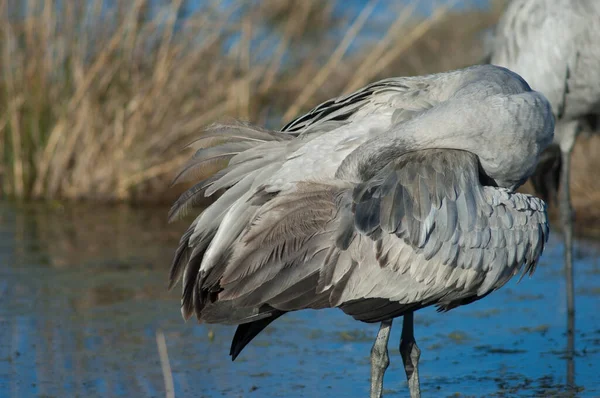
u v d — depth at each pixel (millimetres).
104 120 18188
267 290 7793
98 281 13070
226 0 20188
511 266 8344
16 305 12016
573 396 9414
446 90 9000
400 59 22125
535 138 8508
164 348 9328
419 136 8219
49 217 16750
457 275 8133
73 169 18297
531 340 11156
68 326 11297
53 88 18297
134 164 17938
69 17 18125
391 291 8016
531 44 12523
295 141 8711
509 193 8398
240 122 9102
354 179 8125
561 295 12852
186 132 18125
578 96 12469
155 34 18312
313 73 20812
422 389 9734
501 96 8398
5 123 18281
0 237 15297
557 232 15891
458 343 11086
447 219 8008
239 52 19094
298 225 7891
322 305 7875
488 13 22875
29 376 9742
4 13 18172
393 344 11172
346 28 23266
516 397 9414
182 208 8805
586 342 11047
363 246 7855
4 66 18312
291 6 20922
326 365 10258
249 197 8195
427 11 23594
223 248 8086
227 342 10930
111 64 18078
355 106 8969
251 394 9398
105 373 9875
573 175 16531
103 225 16266
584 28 12164
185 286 8453
